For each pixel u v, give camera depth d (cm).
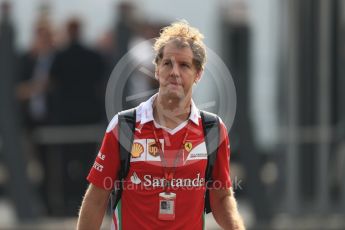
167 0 3612
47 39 3456
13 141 3469
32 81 3444
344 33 3512
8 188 3491
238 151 3481
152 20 3381
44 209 3459
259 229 3453
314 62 3519
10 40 3459
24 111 3453
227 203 1593
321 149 3512
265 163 3644
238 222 1586
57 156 3438
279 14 3534
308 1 3506
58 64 3366
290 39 3506
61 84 3384
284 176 3506
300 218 3488
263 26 3562
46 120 3431
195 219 1557
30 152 3472
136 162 1527
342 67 3519
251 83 3462
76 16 3488
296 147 3509
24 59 3456
